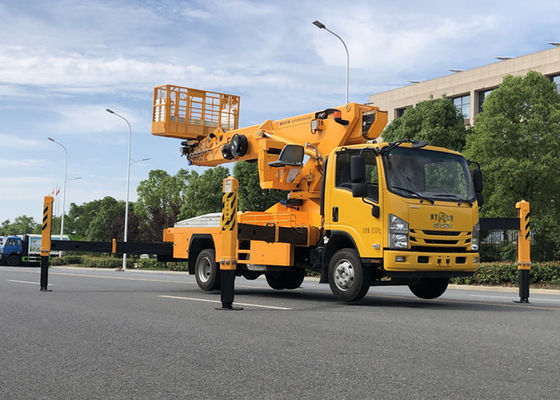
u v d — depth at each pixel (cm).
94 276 2125
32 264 4741
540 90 2770
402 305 1013
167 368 495
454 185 1033
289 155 1209
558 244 2759
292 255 1155
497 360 520
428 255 966
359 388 426
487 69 5566
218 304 1001
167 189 7025
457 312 889
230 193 927
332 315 839
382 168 982
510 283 2041
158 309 917
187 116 1584
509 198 2639
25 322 769
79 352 568
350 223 1026
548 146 2670
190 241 1363
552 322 769
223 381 450
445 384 437
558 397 402
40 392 426
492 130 2720
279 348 579
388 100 6600
